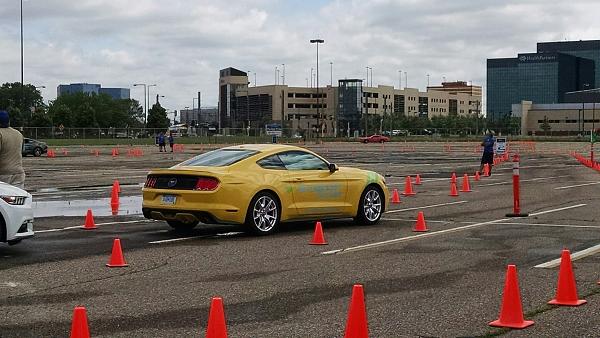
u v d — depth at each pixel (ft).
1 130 41.55
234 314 24.70
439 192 76.18
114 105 563.07
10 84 516.73
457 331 22.52
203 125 595.47
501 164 138.62
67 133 312.09
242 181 42.37
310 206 45.39
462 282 30.07
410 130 566.77
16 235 36.11
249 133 394.52
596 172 112.16
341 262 34.65
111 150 222.48
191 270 32.55
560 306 25.71
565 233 44.75
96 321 23.75
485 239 42.27
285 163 45.11
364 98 599.57
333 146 278.26
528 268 33.17
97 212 56.03
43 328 22.95
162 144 211.00
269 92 592.60
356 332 18.76
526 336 21.98
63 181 89.92
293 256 36.29
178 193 42.14
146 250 37.93
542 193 74.28
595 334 22.20
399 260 35.22
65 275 31.35
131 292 28.07
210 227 47.26
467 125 578.66
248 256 36.27
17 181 42.11
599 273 31.86
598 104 569.64
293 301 26.61
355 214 48.01
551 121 583.17
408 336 21.95
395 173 109.09
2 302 26.45
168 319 24.02
